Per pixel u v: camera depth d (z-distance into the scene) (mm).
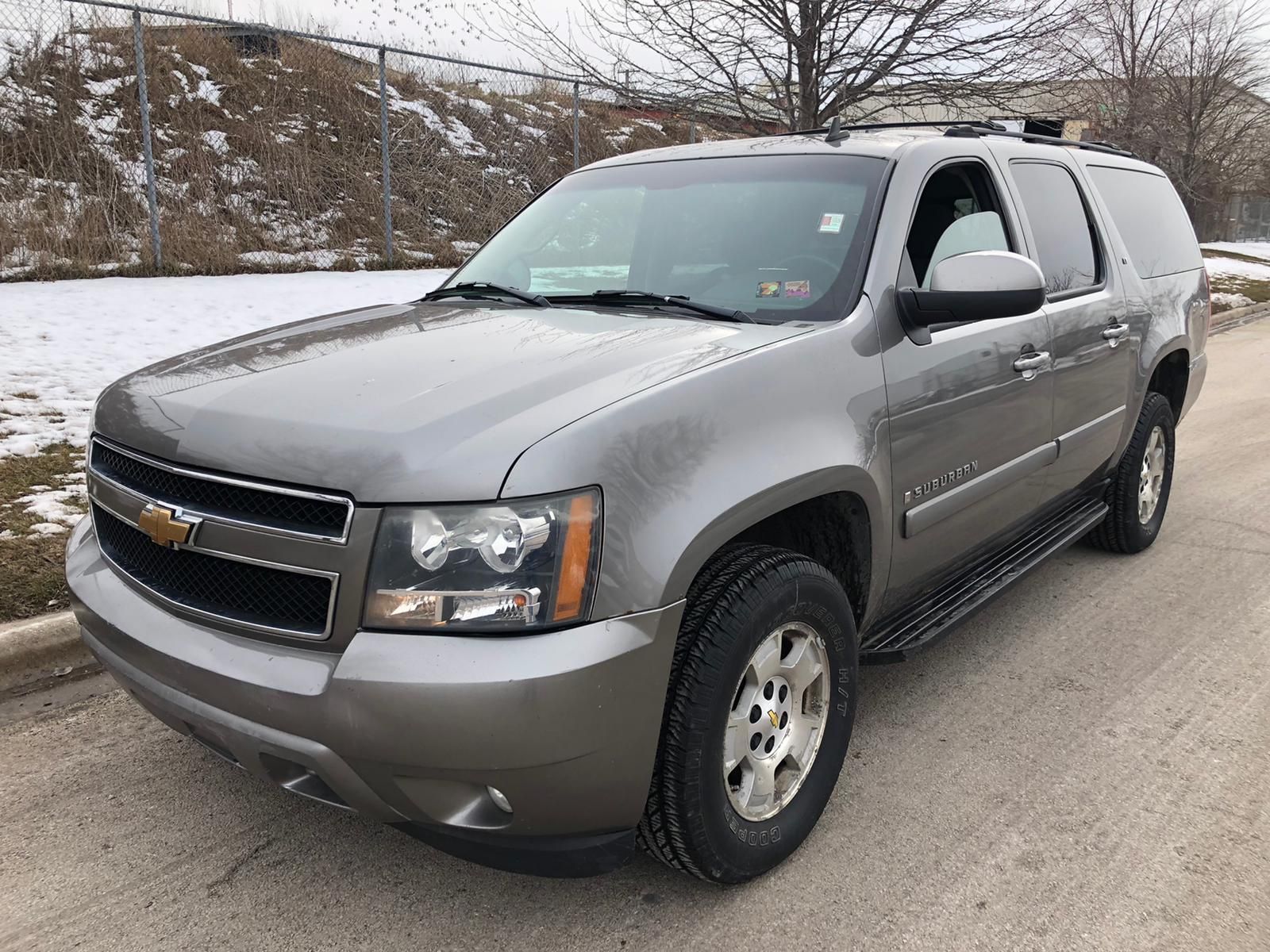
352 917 2371
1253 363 11398
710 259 3092
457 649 1895
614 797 2070
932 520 2967
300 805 2826
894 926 2346
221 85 13930
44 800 2820
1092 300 3998
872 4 8797
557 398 2123
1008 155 3721
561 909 2404
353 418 2096
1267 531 5363
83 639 2562
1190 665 3766
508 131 15445
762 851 2422
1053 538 4000
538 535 1919
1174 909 2402
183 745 3133
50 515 4465
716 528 2146
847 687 2678
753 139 3732
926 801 2863
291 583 2037
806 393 2475
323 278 10820
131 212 11383
